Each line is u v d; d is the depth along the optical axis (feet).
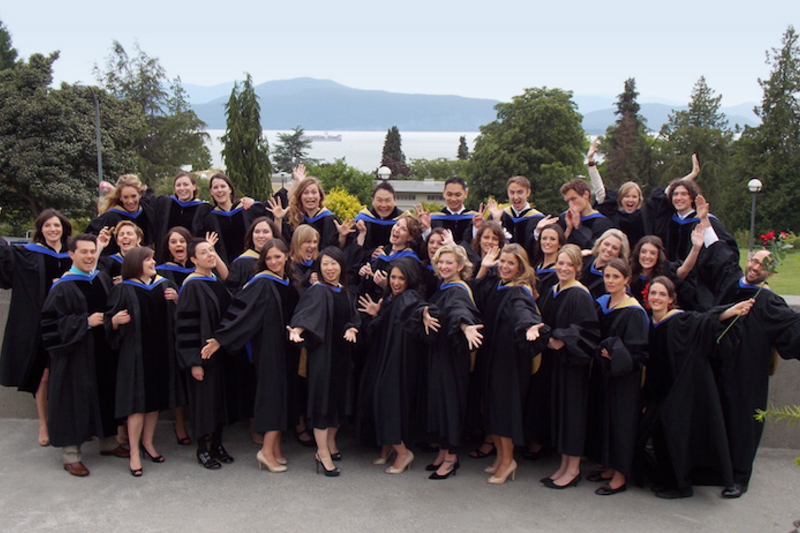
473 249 18.69
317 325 15.60
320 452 16.03
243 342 15.85
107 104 114.21
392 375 15.92
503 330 15.61
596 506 14.60
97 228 20.12
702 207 16.90
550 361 16.03
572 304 15.30
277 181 197.26
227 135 132.77
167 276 17.92
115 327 15.76
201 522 13.65
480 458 17.26
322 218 20.42
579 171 137.69
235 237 21.06
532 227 20.63
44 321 15.44
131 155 117.60
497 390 15.55
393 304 16.35
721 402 15.37
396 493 15.08
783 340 14.90
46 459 16.75
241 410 17.22
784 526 13.84
